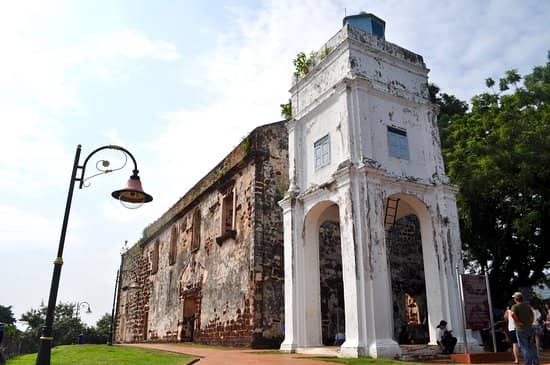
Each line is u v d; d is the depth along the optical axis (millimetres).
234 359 10141
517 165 15492
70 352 13906
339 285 16891
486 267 18531
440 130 19156
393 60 14156
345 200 12008
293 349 12625
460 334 12102
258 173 17141
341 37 13883
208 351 13312
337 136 13156
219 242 19094
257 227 16469
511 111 16891
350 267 11453
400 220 19547
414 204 13508
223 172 19828
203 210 21906
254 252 16125
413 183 12977
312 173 14039
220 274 18766
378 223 11773
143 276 30203
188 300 22438
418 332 17719
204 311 19766
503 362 9836
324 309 16250
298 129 15008
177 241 25000
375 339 10680
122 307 34125
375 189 12039
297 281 13312
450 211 13156
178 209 25203
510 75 19406
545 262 17938
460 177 16266
